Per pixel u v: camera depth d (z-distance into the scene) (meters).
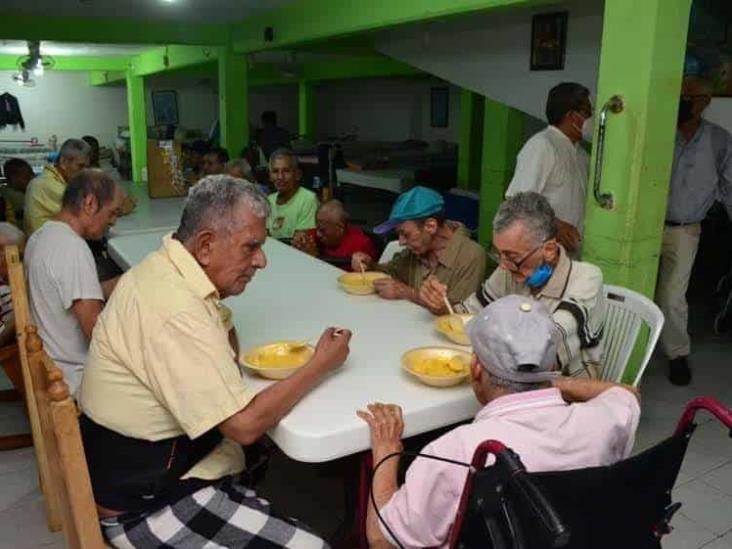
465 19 4.11
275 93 13.42
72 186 2.07
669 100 2.32
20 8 4.91
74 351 2.04
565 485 0.94
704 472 2.39
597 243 2.46
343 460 1.93
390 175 7.44
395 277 2.48
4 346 2.44
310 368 1.39
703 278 5.27
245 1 4.57
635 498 1.05
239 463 1.45
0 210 4.82
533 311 1.15
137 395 1.28
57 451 1.22
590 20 3.38
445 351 1.62
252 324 1.93
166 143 4.82
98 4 4.73
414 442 1.73
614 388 1.27
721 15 3.34
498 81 4.06
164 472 1.31
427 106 10.88
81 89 11.44
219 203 1.30
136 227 3.58
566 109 2.81
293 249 2.97
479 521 0.96
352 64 9.55
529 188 2.71
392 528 1.13
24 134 11.19
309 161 8.06
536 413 1.09
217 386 1.24
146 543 1.29
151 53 8.12
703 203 3.07
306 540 1.33
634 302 1.87
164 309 1.25
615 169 2.36
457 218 6.48
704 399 1.09
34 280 2.01
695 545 1.99
